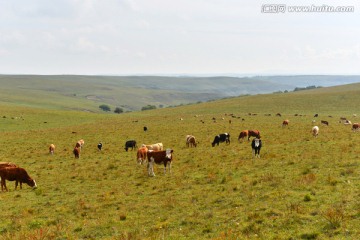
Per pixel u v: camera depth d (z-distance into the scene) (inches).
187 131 2182.6
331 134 1657.2
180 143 1669.5
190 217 588.1
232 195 696.4
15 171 885.2
